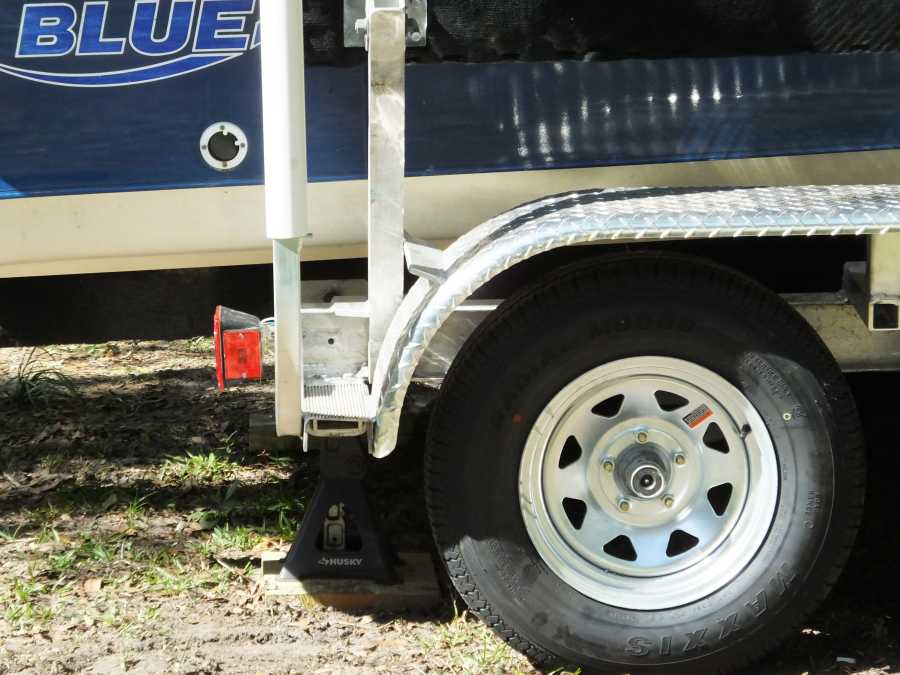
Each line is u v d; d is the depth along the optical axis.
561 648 3.21
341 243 3.62
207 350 6.77
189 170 3.50
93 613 3.57
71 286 3.74
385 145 3.02
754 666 3.34
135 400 5.74
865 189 3.18
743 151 3.63
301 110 2.96
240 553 4.03
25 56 3.36
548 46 3.50
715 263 3.12
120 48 3.39
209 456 4.85
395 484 4.55
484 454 3.14
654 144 3.60
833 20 3.56
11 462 4.89
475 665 3.29
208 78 3.44
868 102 3.63
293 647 3.39
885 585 3.82
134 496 4.53
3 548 4.05
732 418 3.21
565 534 3.24
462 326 3.37
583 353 3.09
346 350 3.39
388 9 2.89
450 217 3.61
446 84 3.49
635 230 2.93
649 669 3.23
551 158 3.58
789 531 3.18
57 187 3.45
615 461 3.24
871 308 3.20
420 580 3.73
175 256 3.60
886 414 4.99
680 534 3.42
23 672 3.20
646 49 3.53
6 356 6.62
